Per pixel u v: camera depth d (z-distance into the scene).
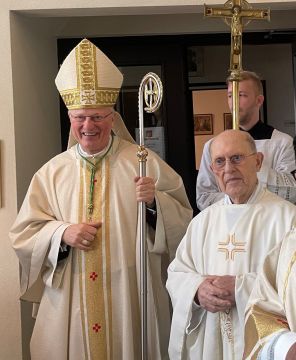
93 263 2.58
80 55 2.60
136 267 2.60
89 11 3.37
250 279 2.00
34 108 3.66
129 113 4.44
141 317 2.50
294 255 1.78
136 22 4.32
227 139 2.09
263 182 2.71
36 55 3.75
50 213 2.70
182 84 4.43
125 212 2.63
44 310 2.66
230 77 2.40
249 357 1.73
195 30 4.32
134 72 4.43
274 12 4.32
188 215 2.72
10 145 3.27
